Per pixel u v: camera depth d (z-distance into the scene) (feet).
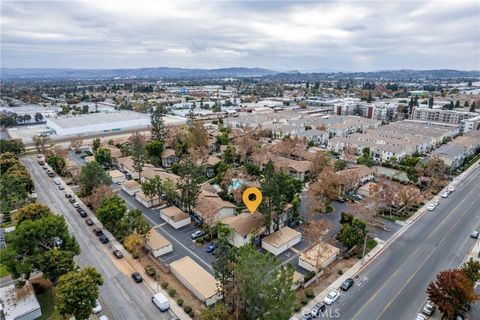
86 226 225.35
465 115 558.56
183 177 237.04
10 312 138.31
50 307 148.56
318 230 180.34
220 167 318.45
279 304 119.75
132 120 590.55
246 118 590.14
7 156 320.70
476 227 220.02
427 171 296.71
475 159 380.37
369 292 157.69
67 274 135.44
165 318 141.38
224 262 134.10
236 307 131.85
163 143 406.41
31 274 171.73
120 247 199.00
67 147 448.24
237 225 205.16
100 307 145.07
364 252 185.68
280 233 206.69
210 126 565.12
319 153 331.57
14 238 152.15
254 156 351.67
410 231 217.36
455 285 132.46
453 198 270.46
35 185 306.96
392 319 140.46
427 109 607.78
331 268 178.40
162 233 218.38
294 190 234.38
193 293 158.10
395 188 253.85
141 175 317.83
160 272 175.83
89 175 259.19
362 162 345.10
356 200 267.18
